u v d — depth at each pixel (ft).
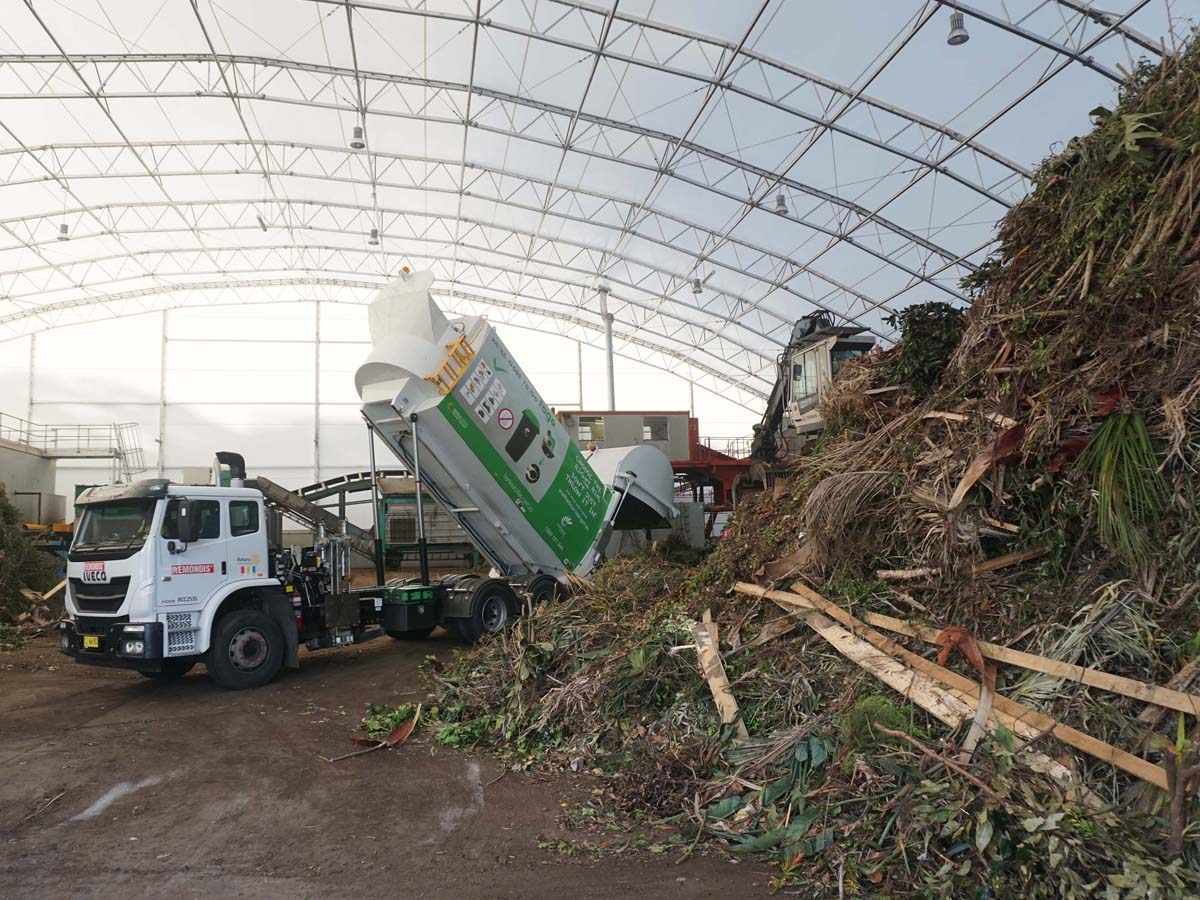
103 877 14.82
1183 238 16.66
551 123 66.90
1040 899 12.18
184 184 78.07
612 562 40.50
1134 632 14.60
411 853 15.80
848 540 20.84
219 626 30.01
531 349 113.19
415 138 70.95
